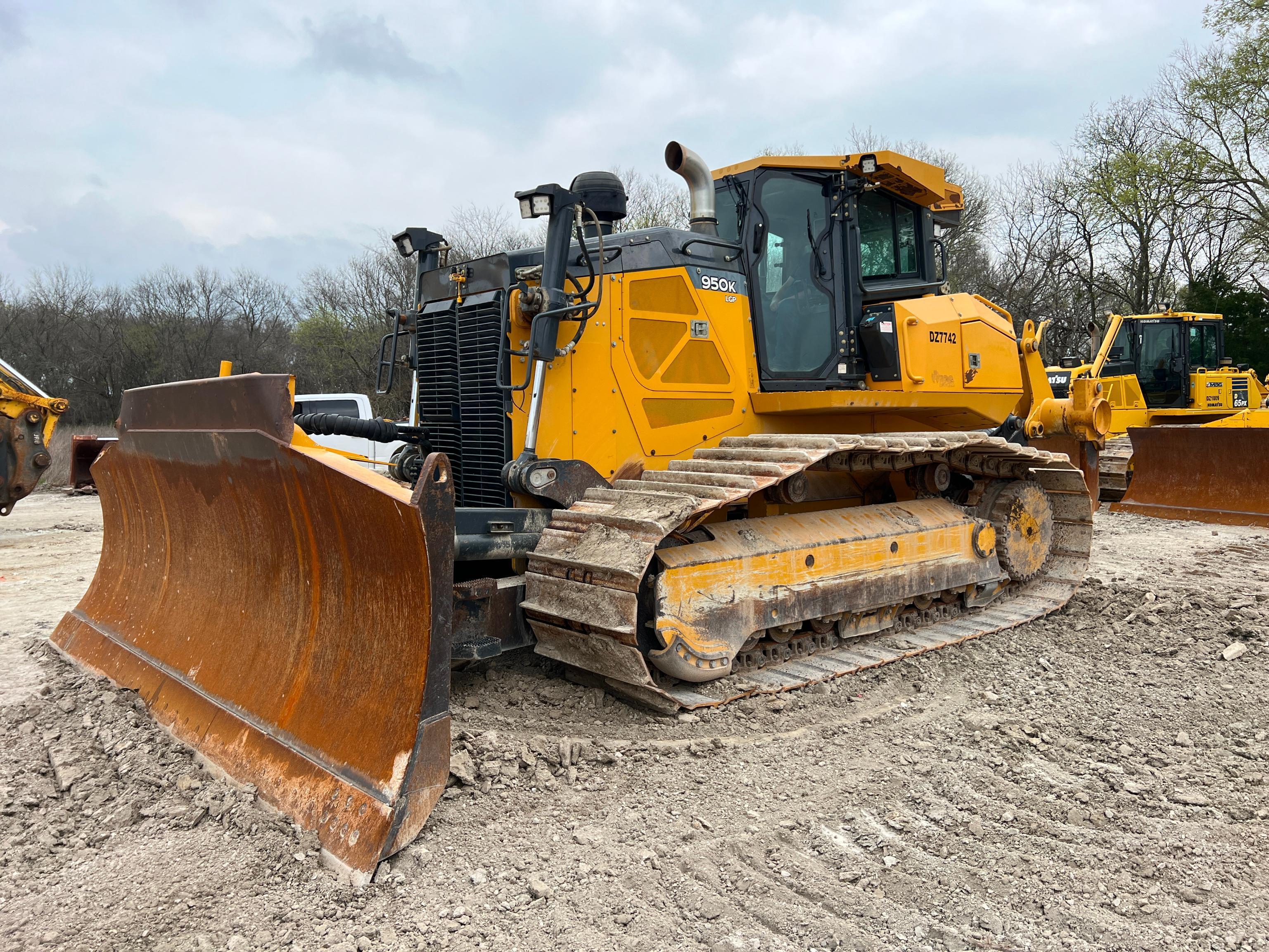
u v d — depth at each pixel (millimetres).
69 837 3070
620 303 4641
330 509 3252
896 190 5969
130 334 32844
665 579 4117
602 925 2609
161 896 2678
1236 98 23172
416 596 3020
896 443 4750
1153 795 3494
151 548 4660
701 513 3908
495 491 4680
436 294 5211
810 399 5133
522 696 4344
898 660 5043
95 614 4891
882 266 6082
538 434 4438
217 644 3908
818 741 4027
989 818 3303
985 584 5984
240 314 36750
